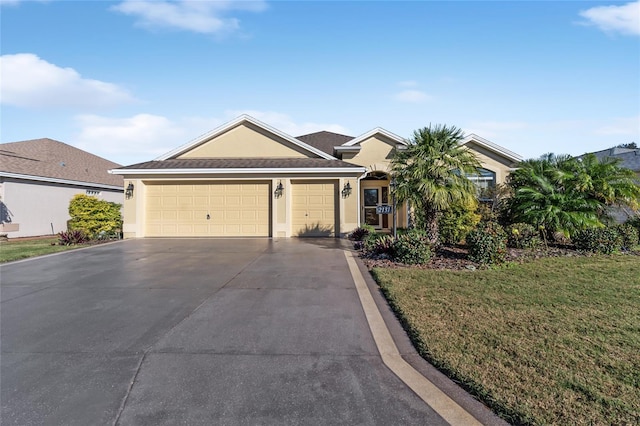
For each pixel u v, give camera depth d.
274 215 13.95
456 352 3.37
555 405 2.51
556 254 9.31
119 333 3.97
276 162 14.95
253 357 3.35
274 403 2.59
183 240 13.06
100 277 6.84
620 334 3.81
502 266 7.59
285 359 3.31
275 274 7.01
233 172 13.84
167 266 7.92
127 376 3.00
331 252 9.91
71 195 18.92
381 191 17.42
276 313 4.63
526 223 10.91
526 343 3.57
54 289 5.96
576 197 10.77
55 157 20.33
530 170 11.38
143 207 14.12
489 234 8.34
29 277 6.89
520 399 2.59
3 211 15.19
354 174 13.98
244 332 3.97
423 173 9.19
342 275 6.90
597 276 6.64
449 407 2.55
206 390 2.77
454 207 10.80
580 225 10.20
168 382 2.90
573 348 3.46
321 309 4.80
